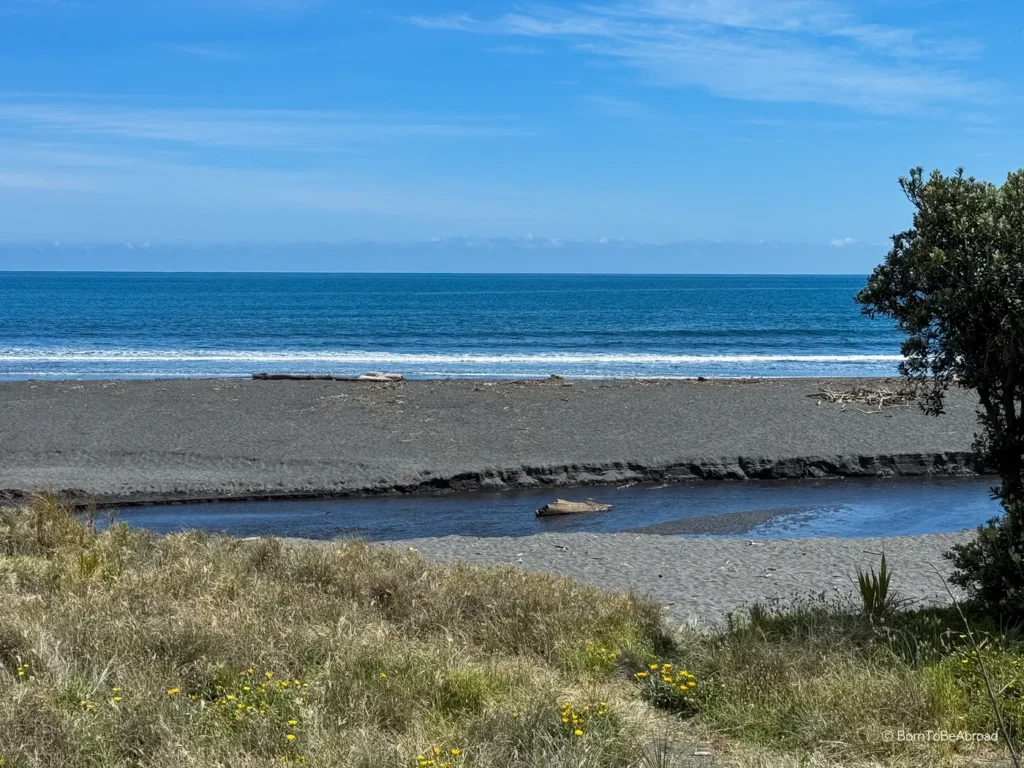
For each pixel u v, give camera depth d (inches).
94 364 1617.9
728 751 219.6
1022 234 267.3
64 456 824.3
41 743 193.6
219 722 214.7
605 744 208.2
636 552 527.5
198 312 3260.3
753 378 1263.5
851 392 1079.0
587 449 848.3
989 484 790.5
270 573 388.8
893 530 641.6
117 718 210.8
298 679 251.3
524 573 403.5
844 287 6840.6
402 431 915.4
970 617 293.7
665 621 345.7
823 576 460.8
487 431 913.5
